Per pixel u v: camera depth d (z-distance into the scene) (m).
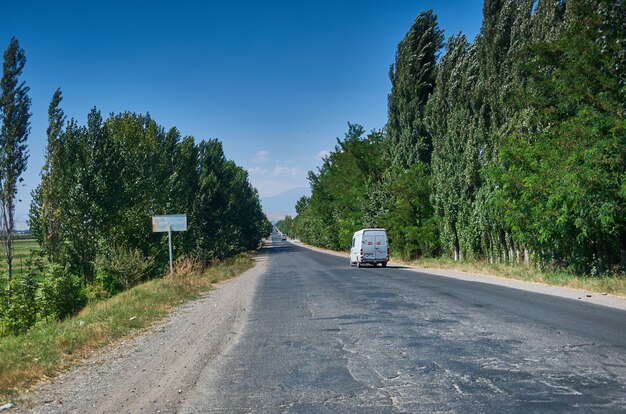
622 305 11.66
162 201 34.78
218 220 42.44
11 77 36.19
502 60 25.22
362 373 6.52
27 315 17.72
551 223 17.73
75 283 20.64
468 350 7.59
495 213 23.08
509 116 23.83
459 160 28.89
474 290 15.91
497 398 5.27
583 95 16.75
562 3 20.75
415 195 37.47
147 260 28.38
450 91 31.44
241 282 23.62
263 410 5.19
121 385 6.48
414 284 18.56
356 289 17.44
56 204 29.44
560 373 6.16
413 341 8.41
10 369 7.23
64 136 29.25
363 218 48.56
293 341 8.87
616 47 16.17
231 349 8.42
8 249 34.69
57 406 5.69
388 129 45.00
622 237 16.94
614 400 5.10
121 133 34.94
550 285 16.81
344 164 61.28
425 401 5.25
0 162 35.06
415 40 41.41
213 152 51.00
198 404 5.49
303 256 56.59
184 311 13.98
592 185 15.23
